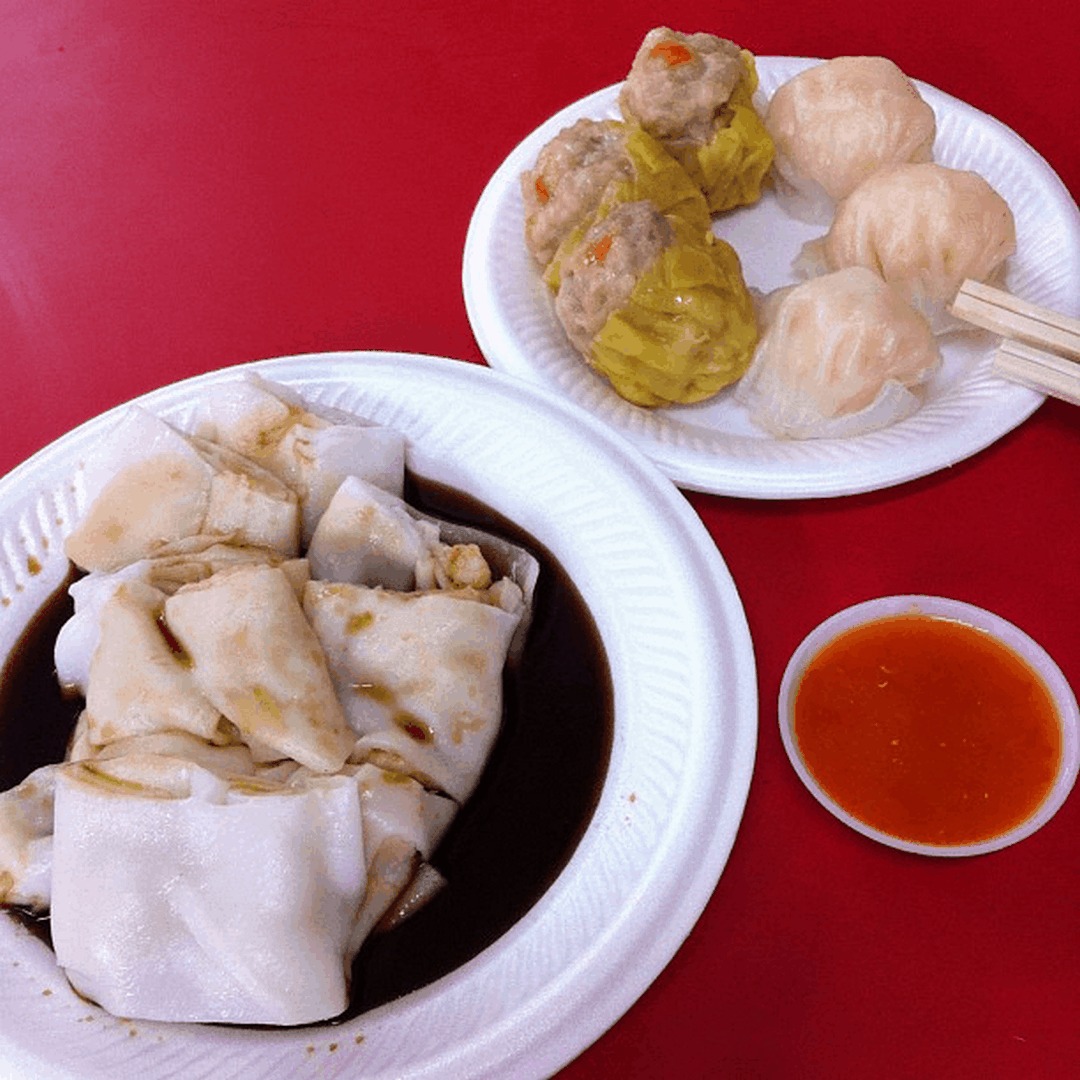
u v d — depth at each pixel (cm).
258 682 24
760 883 24
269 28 43
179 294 37
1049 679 25
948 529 29
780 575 29
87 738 25
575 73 40
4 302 37
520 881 24
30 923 24
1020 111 37
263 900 22
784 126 35
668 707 24
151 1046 22
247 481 28
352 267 37
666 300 30
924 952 23
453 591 27
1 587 29
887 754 25
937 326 33
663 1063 23
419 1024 22
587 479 28
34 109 42
